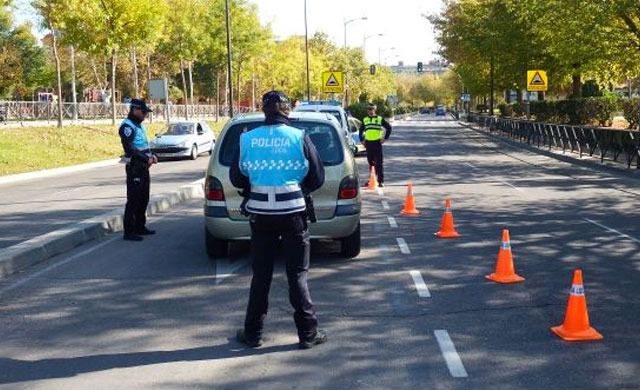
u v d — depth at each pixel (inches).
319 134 357.7
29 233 463.8
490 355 220.8
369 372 207.3
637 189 690.2
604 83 1587.1
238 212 344.2
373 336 240.8
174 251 394.0
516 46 1622.8
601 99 1507.1
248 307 231.6
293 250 226.7
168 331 250.1
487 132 2017.7
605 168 903.7
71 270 349.1
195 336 244.2
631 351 223.8
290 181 224.4
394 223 483.8
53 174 973.2
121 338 242.8
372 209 552.1
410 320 259.1
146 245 413.1
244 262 363.9
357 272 337.1
